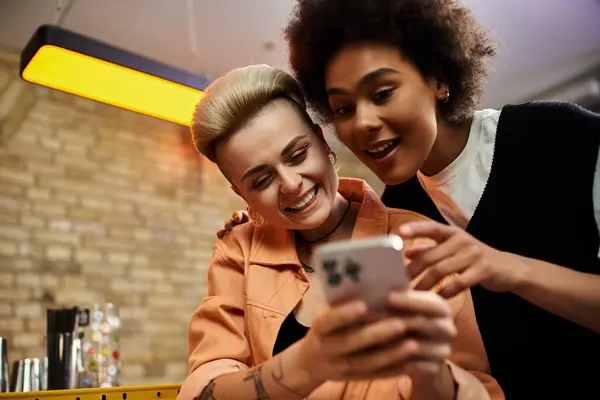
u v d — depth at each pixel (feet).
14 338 9.68
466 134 4.03
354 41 3.32
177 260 11.85
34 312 9.96
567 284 2.86
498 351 3.71
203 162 12.72
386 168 3.47
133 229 11.40
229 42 10.87
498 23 10.57
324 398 3.10
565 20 10.50
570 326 3.64
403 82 3.29
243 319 3.64
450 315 2.31
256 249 3.74
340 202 3.92
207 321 3.65
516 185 3.78
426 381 2.42
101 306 7.70
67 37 6.86
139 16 10.00
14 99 10.64
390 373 2.37
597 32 10.91
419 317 2.29
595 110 12.76
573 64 11.93
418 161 3.44
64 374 7.11
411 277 2.75
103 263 10.89
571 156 3.61
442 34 3.42
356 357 2.35
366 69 3.26
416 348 2.28
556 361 3.66
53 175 10.71
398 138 3.39
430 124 3.40
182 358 11.46
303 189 3.42
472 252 2.73
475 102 3.92
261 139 3.36
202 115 3.50
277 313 3.47
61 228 10.57
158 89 7.82
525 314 3.68
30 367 7.17
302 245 3.85
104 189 11.22
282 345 3.39
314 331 2.39
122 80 7.59
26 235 10.19
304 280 3.58
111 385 7.39
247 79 3.46
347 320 2.24
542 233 3.67
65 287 10.37
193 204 12.34
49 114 10.93
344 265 2.24
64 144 10.96
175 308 11.60
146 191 11.76
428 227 2.73
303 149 3.41
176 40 10.75
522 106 3.96
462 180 4.02
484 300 3.77
